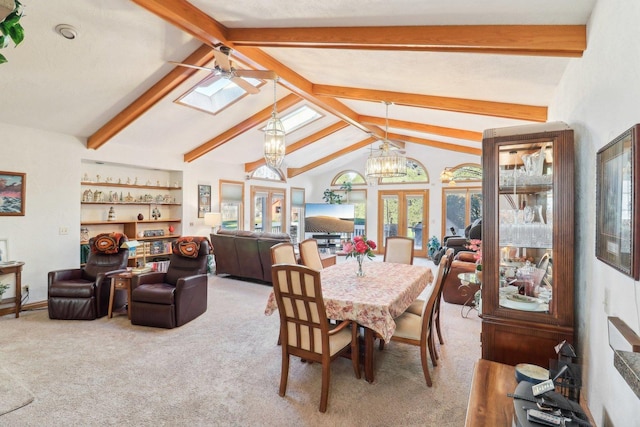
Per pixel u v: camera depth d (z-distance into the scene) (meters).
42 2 2.84
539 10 1.98
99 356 3.16
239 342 3.51
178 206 7.11
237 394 2.54
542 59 2.47
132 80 4.20
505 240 2.27
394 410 2.37
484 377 1.89
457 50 2.41
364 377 2.80
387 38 2.53
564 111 2.62
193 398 2.49
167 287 4.21
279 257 3.45
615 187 1.43
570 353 1.66
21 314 4.39
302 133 7.58
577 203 2.13
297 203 10.64
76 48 3.43
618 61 1.48
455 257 5.98
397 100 4.24
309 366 2.99
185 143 6.50
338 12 2.45
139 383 2.69
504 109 3.72
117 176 6.33
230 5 2.70
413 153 9.88
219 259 6.51
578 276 2.09
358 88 4.43
